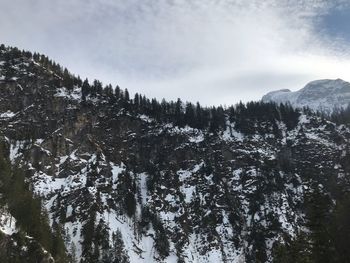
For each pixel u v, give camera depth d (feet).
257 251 543.80
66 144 652.89
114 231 533.55
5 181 492.13
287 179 652.07
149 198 611.06
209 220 590.96
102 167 622.95
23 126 655.35
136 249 535.19
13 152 611.88
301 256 209.56
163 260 535.60
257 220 586.86
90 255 495.82
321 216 202.59
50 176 603.26
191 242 568.41
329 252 195.31
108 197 581.12
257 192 622.54
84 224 531.50
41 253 425.28
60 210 546.67
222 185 642.22
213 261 545.44
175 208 604.08
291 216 585.22
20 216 459.73
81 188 577.43
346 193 246.06
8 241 413.39
